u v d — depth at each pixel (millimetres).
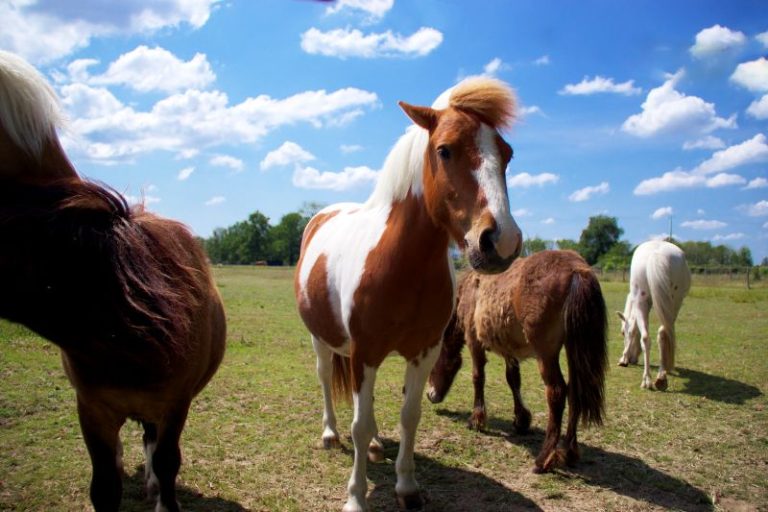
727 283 26953
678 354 7957
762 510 3229
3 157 2092
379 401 5434
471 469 3816
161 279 2234
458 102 2625
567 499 3344
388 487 3494
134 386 2244
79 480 3359
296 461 3846
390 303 2928
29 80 2119
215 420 4625
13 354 6309
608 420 4828
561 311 3721
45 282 1886
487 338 4359
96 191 2121
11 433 4086
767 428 4641
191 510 3068
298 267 4188
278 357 7367
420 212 2848
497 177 2471
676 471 3762
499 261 2338
